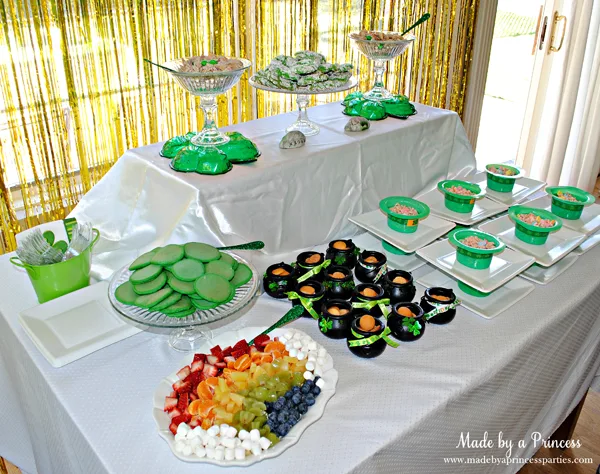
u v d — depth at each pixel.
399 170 1.60
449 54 2.53
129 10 1.58
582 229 1.26
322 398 0.80
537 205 1.39
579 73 2.67
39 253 1.02
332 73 1.39
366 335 0.90
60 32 1.48
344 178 1.43
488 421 0.98
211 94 1.21
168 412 0.77
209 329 0.99
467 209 1.30
